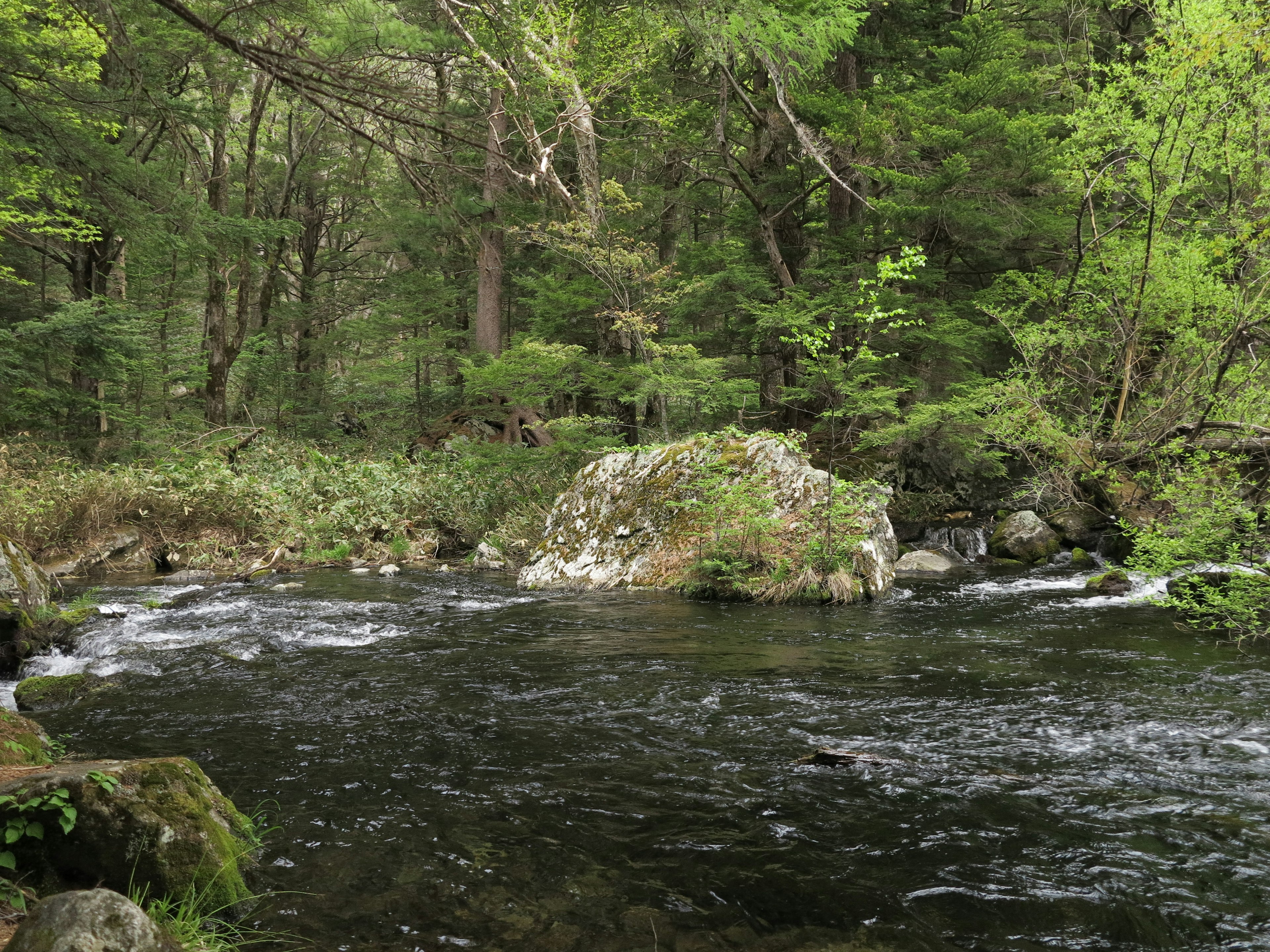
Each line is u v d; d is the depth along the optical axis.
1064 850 3.30
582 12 7.00
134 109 6.10
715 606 9.18
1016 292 15.59
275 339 26.66
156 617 8.29
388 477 15.48
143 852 2.72
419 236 21.56
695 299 16.52
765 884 3.02
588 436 14.04
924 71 18.66
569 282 16.52
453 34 4.71
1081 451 12.87
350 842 3.35
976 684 5.82
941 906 2.87
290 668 6.34
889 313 11.87
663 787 3.95
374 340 22.78
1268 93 10.63
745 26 7.77
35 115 9.16
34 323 15.30
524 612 8.80
